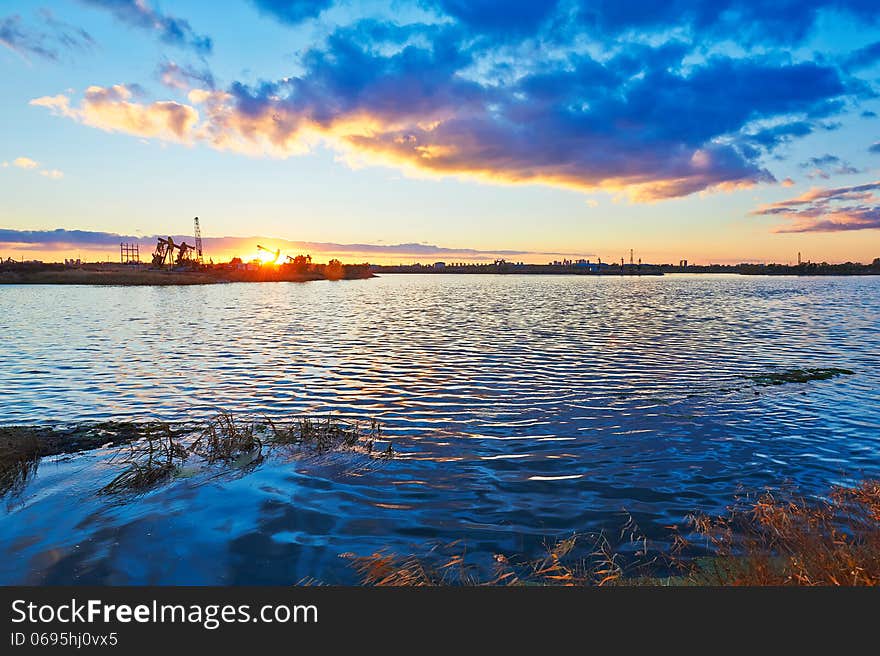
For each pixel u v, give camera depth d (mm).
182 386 17719
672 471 9875
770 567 5879
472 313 51656
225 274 156125
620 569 6355
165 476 9391
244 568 6422
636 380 18641
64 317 44594
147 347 27125
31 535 7180
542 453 10891
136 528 7395
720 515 7938
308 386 17688
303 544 7016
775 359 23391
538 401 15531
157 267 158625
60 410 14547
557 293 98625
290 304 64500
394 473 9688
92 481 9164
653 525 7637
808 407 14719
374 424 13078
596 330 35906
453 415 13945
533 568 6438
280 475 9523
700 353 25234
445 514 7984
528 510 8156
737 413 14117
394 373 20062
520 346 27859
